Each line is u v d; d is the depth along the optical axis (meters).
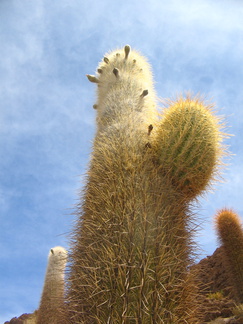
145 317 1.02
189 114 1.32
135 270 1.08
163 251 1.11
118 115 1.52
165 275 1.10
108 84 1.73
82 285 1.10
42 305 1.88
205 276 2.59
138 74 1.76
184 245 1.19
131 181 1.24
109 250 1.11
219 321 1.93
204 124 1.31
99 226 1.17
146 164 1.31
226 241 2.24
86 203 1.31
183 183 1.30
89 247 1.17
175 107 1.39
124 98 1.61
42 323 1.81
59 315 1.20
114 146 1.37
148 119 1.56
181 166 1.28
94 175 1.33
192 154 1.27
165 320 1.03
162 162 1.32
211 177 1.35
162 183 1.27
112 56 1.91
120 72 1.75
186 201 1.32
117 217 1.17
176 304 1.09
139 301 1.04
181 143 1.29
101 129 1.55
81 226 1.28
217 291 2.42
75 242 1.26
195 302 1.15
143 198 1.21
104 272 1.10
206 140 1.29
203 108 1.38
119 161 1.30
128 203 1.19
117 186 1.24
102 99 1.73
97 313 1.05
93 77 1.87
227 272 2.23
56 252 2.18
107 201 1.21
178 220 1.22
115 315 1.04
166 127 1.35
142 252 1.10
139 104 1.60
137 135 1.42
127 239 1.12
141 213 1.17
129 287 1.06
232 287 2.20
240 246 2.21
